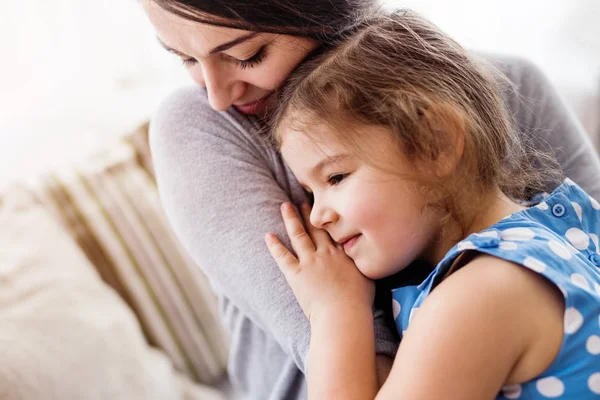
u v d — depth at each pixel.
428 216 0.70
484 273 0.60
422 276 0.78
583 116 2.09
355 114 0.69
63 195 1.74
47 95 2.06
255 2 0.65
